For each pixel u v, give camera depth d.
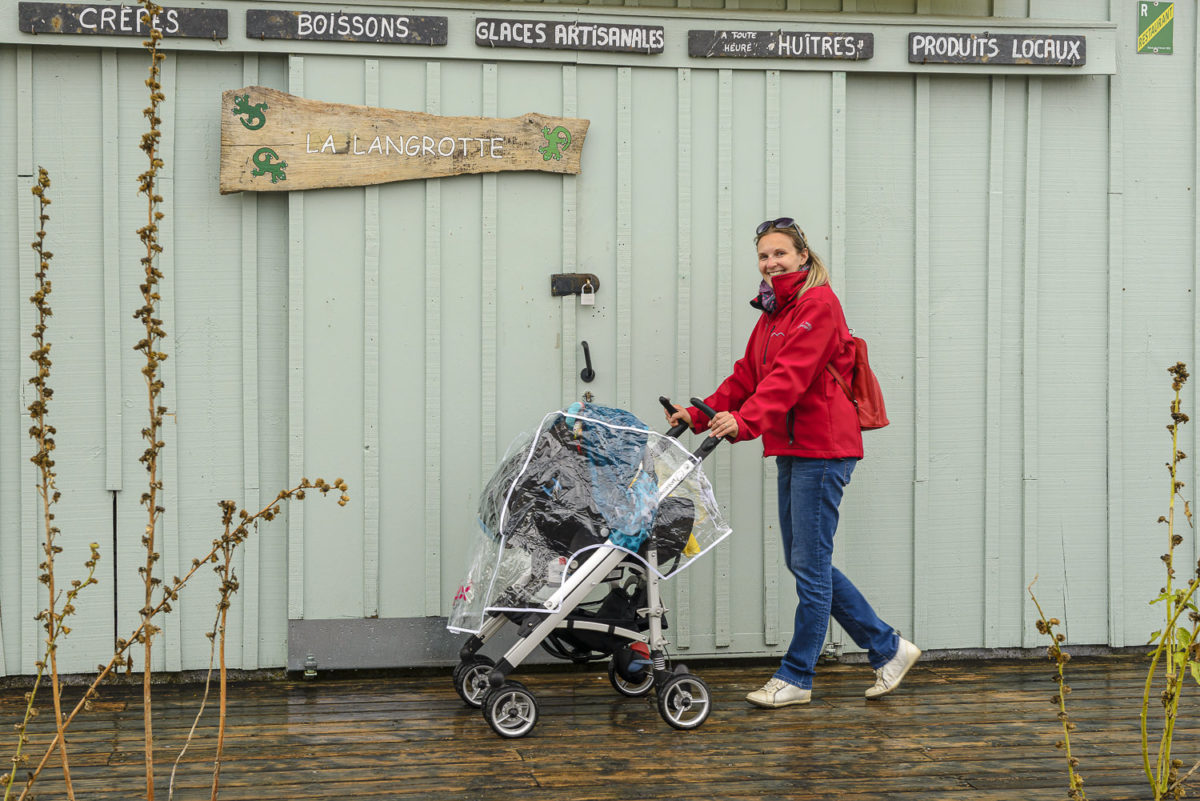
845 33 4.54
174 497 4.35
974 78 4.70
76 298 4.27
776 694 4.06
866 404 4.07
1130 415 4.84
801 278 3.98
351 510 4.42
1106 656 4.82
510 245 4.46
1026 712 4.02
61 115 4.24
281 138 4.29
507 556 3.73
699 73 4.52
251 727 3.81
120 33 4.18
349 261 4.38
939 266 4.71
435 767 3.40
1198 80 4.82
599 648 3.94
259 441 4.41
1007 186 4.74
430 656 4.48
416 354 4.43
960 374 4.73
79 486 4.30
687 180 4.53
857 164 4.66
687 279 4.55
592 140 4.49
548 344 4.50
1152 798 3.19
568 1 4.49
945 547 4.75
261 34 4.25
